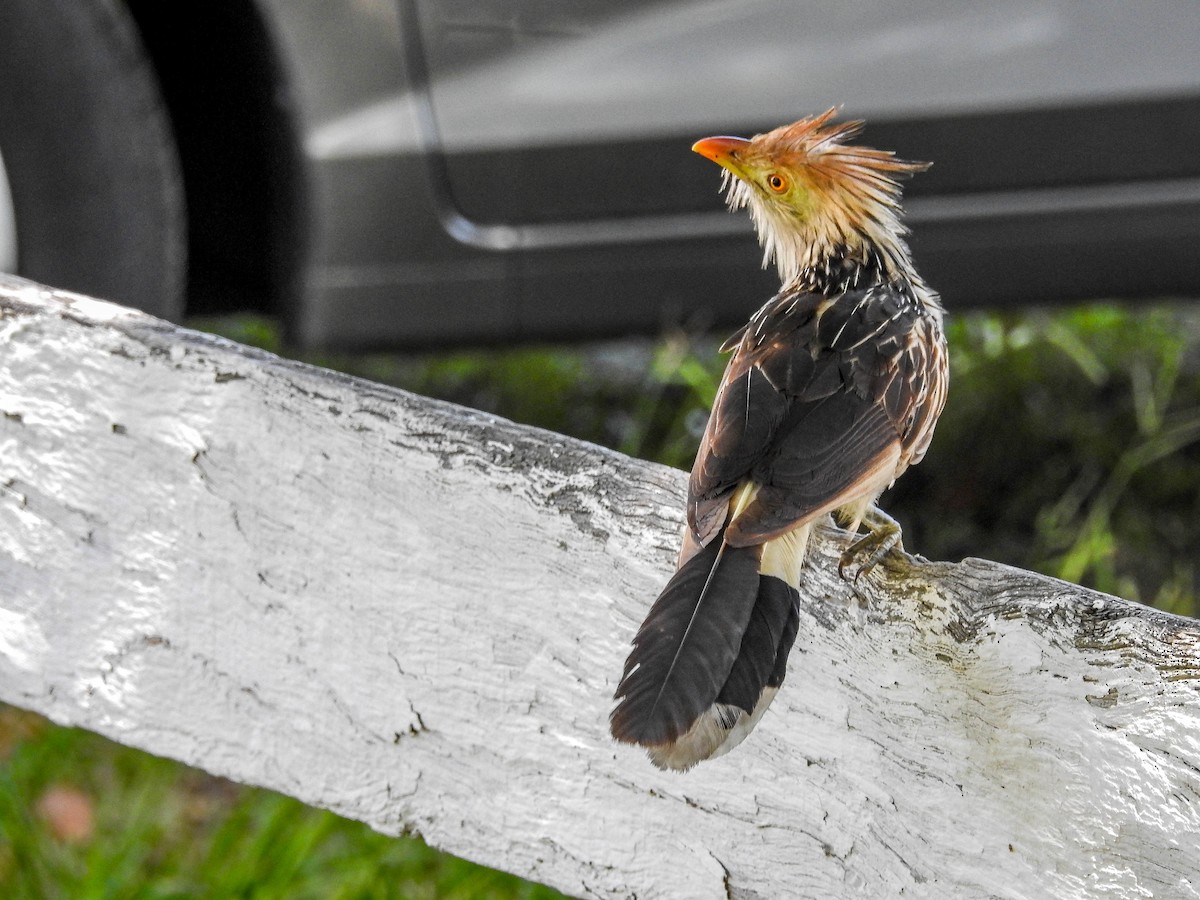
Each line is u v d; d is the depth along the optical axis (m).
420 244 9.23
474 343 9.55
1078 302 9.90
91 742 8.52
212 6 8.83
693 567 3.78
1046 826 3.73
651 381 11.95
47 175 8.52
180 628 4.58
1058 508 10.83
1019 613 3.71
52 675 4.73
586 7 9.05
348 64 8.89
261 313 10.29
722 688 3.47
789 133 6.05
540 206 9.27
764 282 9.52
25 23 8.30
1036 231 9.64
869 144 9.38
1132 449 11.40
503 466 4.21
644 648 3.54
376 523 4.33
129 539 4.57
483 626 4.29
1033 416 11.63
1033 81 9.36
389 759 4.47
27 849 7.19
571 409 11.91
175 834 8.16
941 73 9.30
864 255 5.92
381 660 4.41
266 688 4.54
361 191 9.09
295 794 4.60
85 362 4.51
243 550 4.47
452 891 7.14
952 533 10.88
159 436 4.48
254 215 9.84
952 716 3.83
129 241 8.71
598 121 9.18
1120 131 9.48
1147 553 10.67
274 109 9.02
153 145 8.67
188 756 4.67
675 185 9.32
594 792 4.26
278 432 4.37
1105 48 9.35
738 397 4.69
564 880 4.36
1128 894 3.66
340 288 9.25
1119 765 3.61
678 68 9.18
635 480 4.15
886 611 3.91
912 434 5.30
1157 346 11.95
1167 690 3.53
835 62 9.24
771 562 3.87
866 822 3.98
